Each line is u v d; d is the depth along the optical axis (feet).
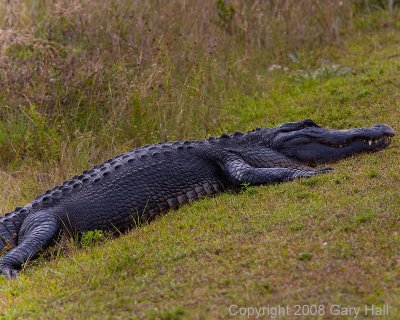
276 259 56.03
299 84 115.65
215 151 82.79
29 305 57.41
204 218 70.74
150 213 78.07
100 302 54.70
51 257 71.67
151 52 113.39
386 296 49.03
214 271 56.03
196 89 106.63
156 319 50.47
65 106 103.91
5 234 74.33
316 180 74.18
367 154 82.17
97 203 76.13
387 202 63.21
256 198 73.41
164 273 57.88
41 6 122.52
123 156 81.46
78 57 109.60
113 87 106.11
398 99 98.17
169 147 82.38
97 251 68.59
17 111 103.55
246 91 114.93
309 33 133.80
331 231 59.36
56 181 90.43
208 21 127.65
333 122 96.12
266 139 85.56
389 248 55.01
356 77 112.37
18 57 107.55
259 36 128.06
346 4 145.38
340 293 50.21
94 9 117.60
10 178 92.73
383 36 135.74
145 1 124.26
